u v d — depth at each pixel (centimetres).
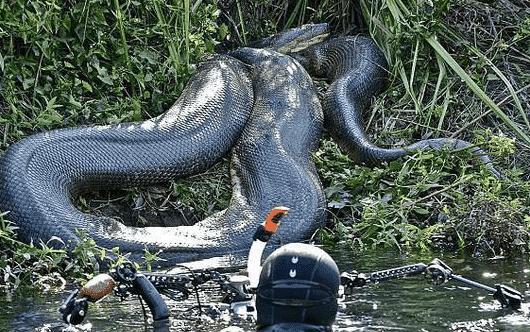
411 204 3694
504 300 2527
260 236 2330
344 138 4194
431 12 4659
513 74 4628
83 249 3152
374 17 4712
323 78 4828
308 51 4872
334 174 3975
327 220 3769
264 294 2014
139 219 3666
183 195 3747
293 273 1997
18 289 2939
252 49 4625
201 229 3488
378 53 4647
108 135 3697
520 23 4809
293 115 4131
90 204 3653
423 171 3844
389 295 2650
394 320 2411
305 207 3625
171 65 4244
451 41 4659
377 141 4256
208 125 3912
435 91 4372
